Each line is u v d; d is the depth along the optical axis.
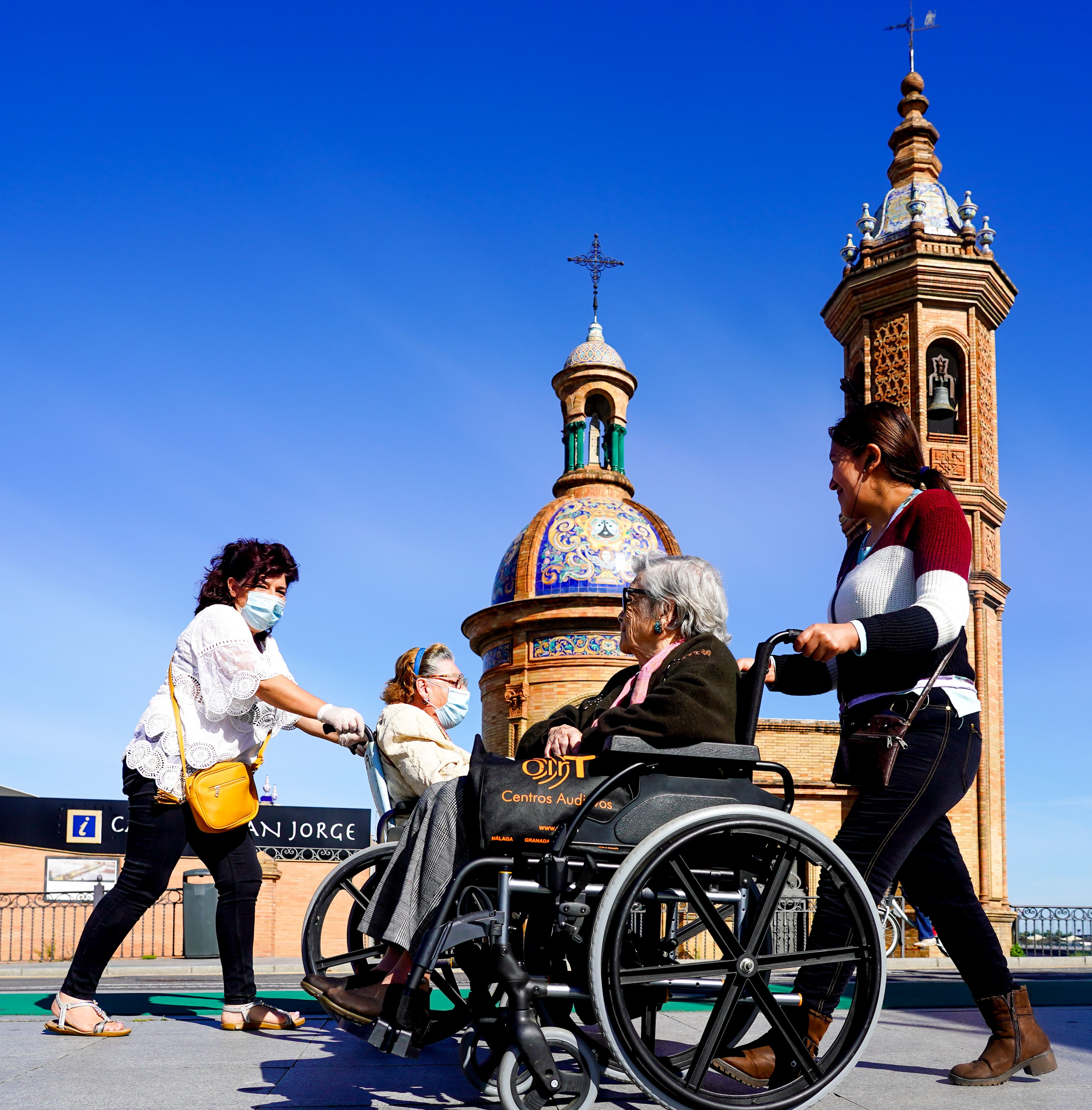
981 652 21.20
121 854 24.06
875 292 22.61
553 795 2.96
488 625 21.34
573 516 21.50
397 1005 2.78
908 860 3.77
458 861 3.03
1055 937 21.70
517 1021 2.78
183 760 4.69
